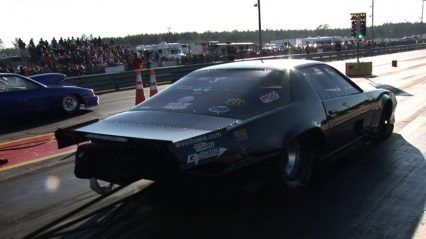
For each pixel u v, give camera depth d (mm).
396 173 4547
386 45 51312
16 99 9117
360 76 17281
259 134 3422
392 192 4023
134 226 3467
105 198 4074
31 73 17953
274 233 3275
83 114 10109
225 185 3160
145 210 3758
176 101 3867
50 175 4996
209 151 3104
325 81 4516
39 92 9562
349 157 5160
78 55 22234
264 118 3541
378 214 3559
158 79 19719
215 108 3605
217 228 3385
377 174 4527
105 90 17281
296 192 3977
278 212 3643
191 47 41406
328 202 3824
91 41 26219
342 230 3295
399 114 7836
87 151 3662
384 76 16719
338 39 59781
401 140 5902
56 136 3670
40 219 3709
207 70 4477
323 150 4203
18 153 6172
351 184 4254
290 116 3744
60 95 9930
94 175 3625
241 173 3266
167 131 3250
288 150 3801
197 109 3635
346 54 36656
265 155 3424
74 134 3516
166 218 3588
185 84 4219
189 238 3238
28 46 23750
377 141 5781
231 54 29516
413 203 3764
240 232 3307
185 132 3201
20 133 7973
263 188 3709
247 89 3842
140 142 3074
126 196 4094
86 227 3477
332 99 4391
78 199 4156
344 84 4863
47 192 4398
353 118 4727
